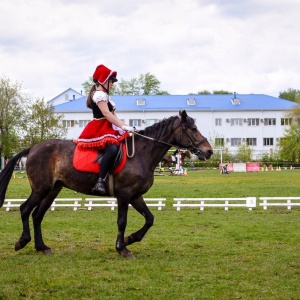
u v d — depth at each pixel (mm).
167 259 10000
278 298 7336
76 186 10531
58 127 66250
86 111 90125
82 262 9734
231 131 92500
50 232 13766
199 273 8812
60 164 10531
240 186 33781
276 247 11273
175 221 16203
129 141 10398
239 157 81688
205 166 77875
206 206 20266
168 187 33156
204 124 92250
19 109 63625
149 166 10445
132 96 94125
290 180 41094
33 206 10625
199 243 11867
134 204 10664
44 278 8477
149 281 8289
